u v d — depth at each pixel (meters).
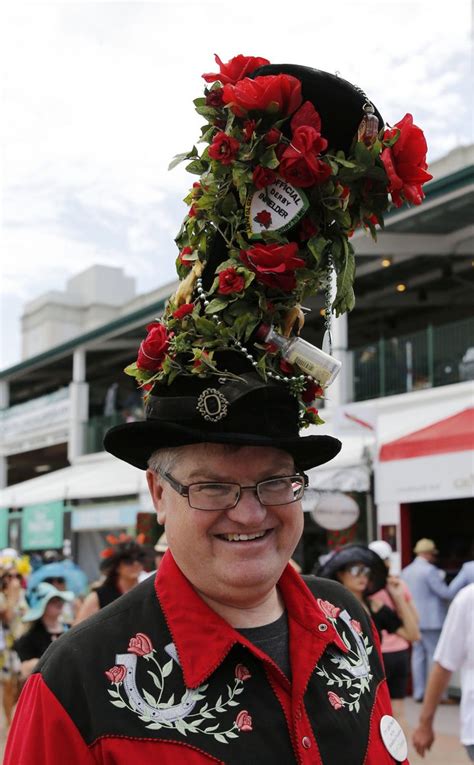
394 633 5.61
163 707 1.64
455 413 9.47
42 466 27.55
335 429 9.68
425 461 8.65
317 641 1.85
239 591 1.74
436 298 17.08
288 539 1.80
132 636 1.73
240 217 1.75
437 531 12.80
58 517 15.46
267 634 1.84
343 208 1.74
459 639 3.88
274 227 1.72
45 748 1.61
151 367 1.81
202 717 1.64
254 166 1.71
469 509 12.66
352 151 1.75
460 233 13.43
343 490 9.73
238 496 1.72
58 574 7.30
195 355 1.72
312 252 1.74
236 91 1.66
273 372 1.79
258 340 1.78
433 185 11.41
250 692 1.69
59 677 1.67
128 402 19.72
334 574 5.50
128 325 19.39
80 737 1.60
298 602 1.89
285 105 1.70
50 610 5.78
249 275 1.69
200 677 1.66
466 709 3.77
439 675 4.01
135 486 13.10
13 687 7.35
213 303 1.73
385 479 9.14
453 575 10.90
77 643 1.72
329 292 1.84
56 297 29.17
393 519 9.71
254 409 1.74
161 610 1.77
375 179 1.79
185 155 1.81
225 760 1.60
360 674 1.93
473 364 11.91
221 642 1.70
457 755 6.73
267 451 1.76
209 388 1.74
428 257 14.81
